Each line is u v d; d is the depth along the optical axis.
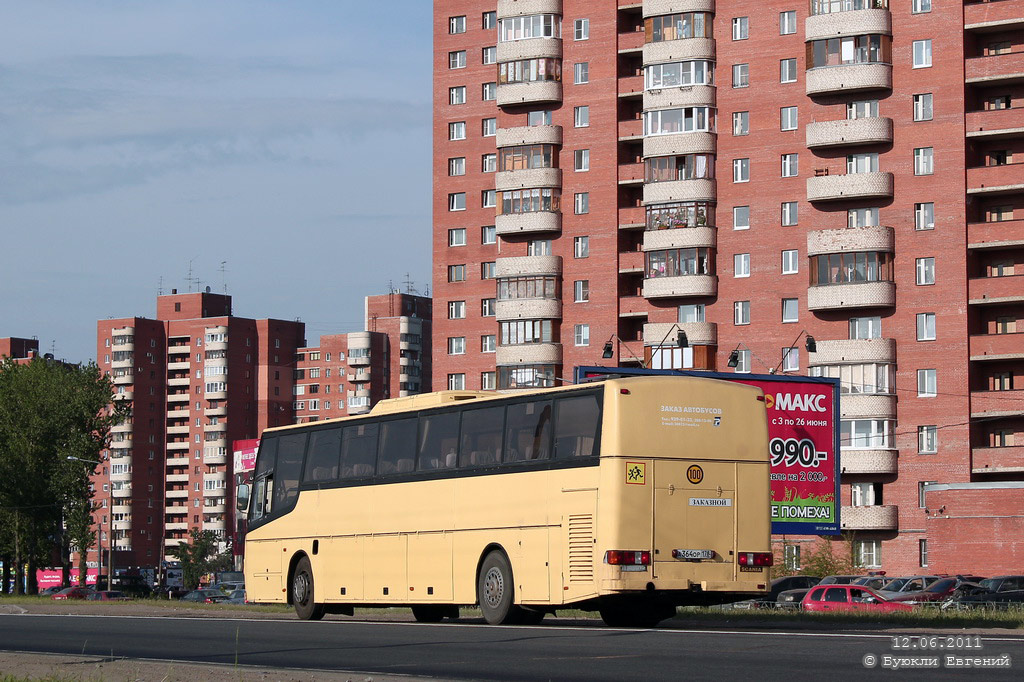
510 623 32.78
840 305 99.00
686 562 30.30
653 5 108.56
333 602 37.94
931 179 97.81
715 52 106.56
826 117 101.62
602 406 30.55
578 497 30.62
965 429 94.94
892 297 98.19
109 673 21.00
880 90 99.62
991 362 97.06
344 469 38.38
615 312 111.25
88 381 124.25
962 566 80.31
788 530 49.47
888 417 97.00
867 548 96.75
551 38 114.62
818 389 50.22
